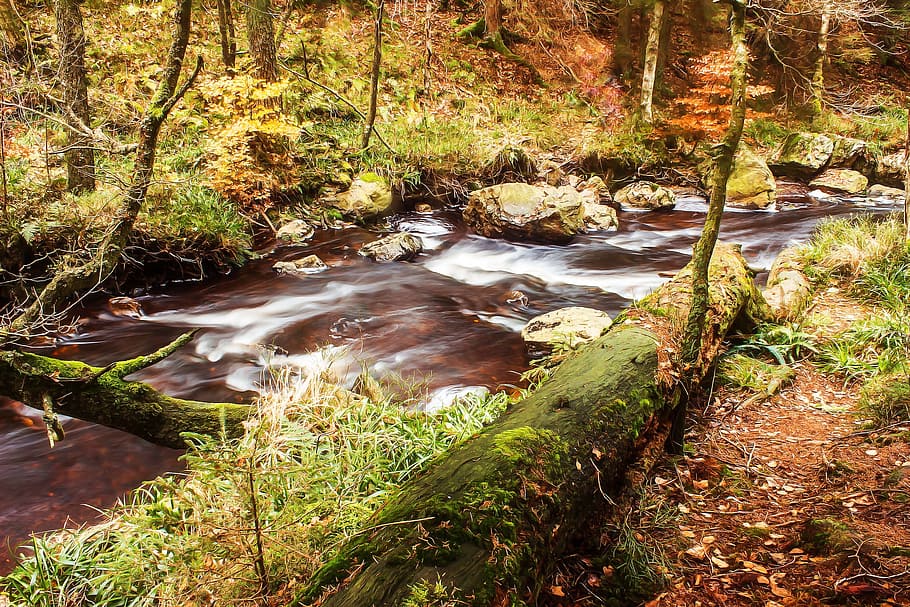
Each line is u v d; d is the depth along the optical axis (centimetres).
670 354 361
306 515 285
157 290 738
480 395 449
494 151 1059
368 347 602
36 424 477
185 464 430
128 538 301
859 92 1596
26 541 359
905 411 376
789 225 981
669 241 930
